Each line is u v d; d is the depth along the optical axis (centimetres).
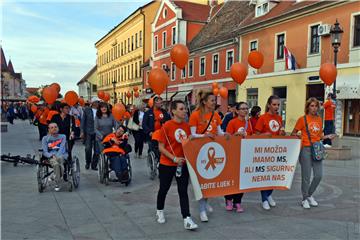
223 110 2862
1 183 739
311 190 590
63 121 796
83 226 481
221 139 515
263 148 555
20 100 5828
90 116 918
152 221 504
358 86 1773
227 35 2894
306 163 575
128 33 5303
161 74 738
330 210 568
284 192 690
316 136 575
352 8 1823
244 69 924
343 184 765
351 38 1831
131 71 5234
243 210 562
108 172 732
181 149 489
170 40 3850
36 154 1178
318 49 2044
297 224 497
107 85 6581
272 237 447
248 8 3058
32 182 750
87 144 922
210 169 507
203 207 511
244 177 543
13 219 507
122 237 443
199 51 3247
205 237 445
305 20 2125
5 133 2075
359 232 468
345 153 1113
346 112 1917
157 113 845
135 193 669
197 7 3925
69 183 691
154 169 803
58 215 527
